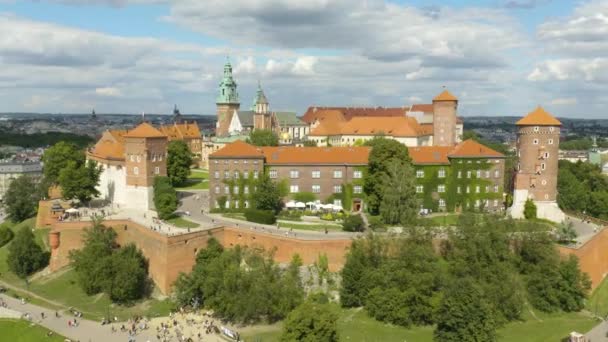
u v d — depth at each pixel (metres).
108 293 127.50
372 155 157.88
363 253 119.81
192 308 121.00
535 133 152.88
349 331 107.31
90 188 167.75
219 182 159.38
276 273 119.25
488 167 161.75
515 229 128.50
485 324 100.00
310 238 127.12
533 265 123.06
